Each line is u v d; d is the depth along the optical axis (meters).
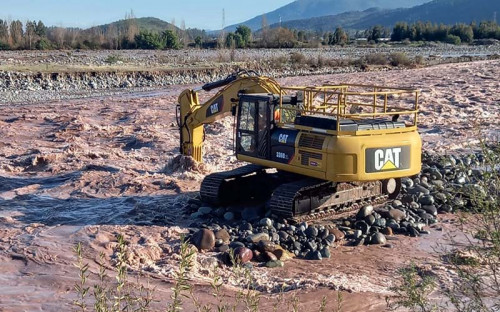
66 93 38.56
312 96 14.20
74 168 17.78
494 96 31.91
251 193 14.18
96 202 14.41
